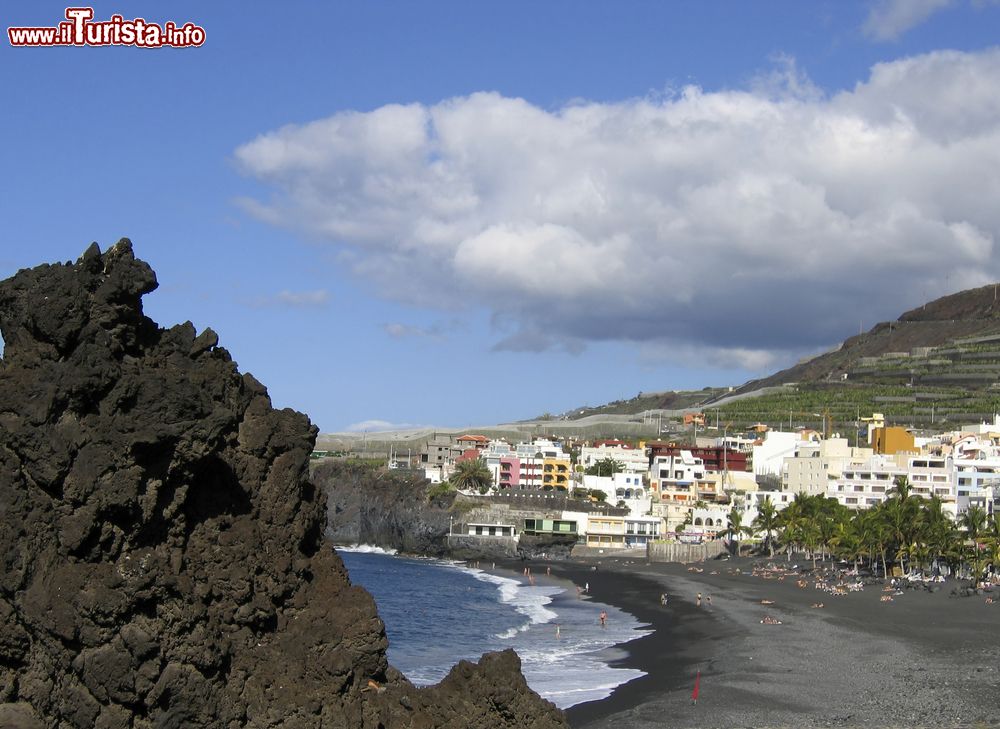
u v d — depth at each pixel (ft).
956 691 250.78
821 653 316.40
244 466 118.42
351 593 125.49
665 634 375.66
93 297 105.70
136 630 99.35
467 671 127.75
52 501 98.94
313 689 115.65
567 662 309.01
